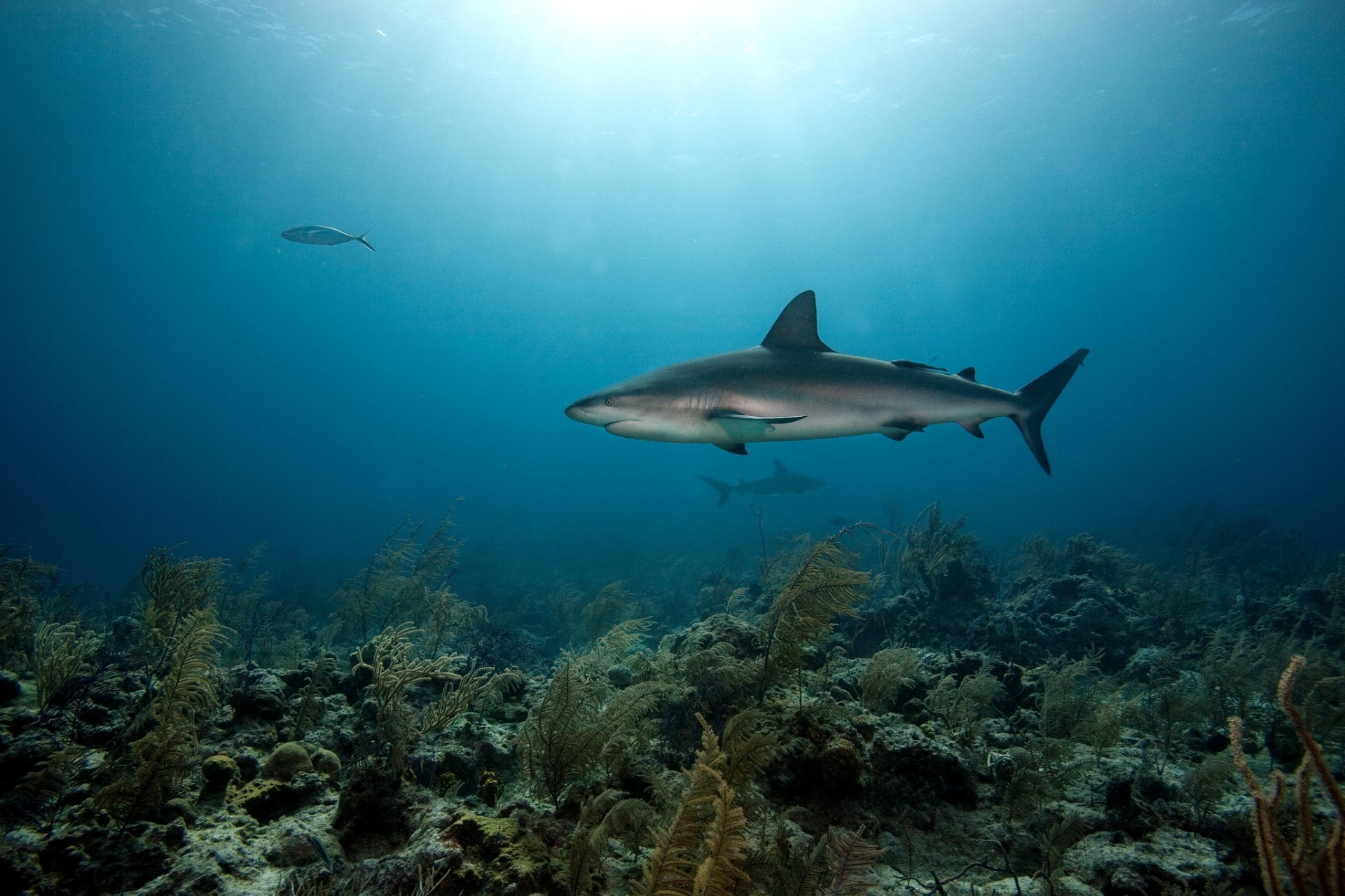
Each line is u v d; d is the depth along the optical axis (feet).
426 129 177.27
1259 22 122.52
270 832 10.71
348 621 29.14
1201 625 32.94
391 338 531.09
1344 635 27.99
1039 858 11.49
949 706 18.57
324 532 209.46
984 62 141.79
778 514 195.62
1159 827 12.25
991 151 188.03
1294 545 55.88
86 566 129.29
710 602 45.27
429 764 13.29
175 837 9.55
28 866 8.61
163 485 543.39
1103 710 17.63
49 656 14.24
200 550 147.33
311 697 15.75
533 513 266.16
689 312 491.72
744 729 12.35
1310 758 5.43
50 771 10.45
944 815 12.50
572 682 13.30
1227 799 14.29
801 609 15.56
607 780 12.57
